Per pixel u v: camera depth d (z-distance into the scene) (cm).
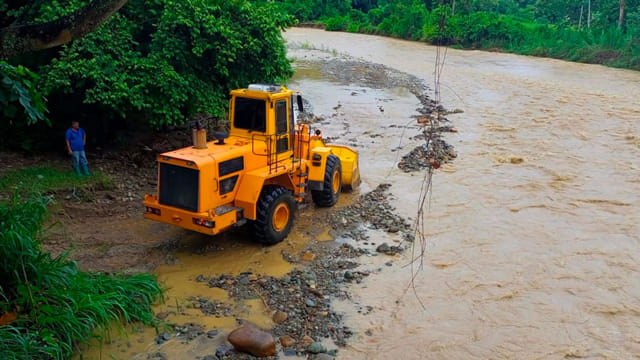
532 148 1714
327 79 2966
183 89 1288
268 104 988
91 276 779
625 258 1008
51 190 1098
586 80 3047
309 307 815
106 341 705
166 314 778
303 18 6588
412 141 1784
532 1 7506
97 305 675
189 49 1332
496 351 740
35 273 672
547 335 778
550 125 2000
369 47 4588
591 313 833
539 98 2505
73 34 631
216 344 717
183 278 879
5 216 698
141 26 1357
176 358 685
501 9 6762
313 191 1177
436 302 850
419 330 778
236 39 1369
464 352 735
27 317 639
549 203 1271
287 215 1016
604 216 1198
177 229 1053
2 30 623
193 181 895
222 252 970
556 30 4469
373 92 2642
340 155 1300
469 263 977
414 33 5175
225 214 902
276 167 1010
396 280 908
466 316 816
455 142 1788
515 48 4453
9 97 613
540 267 971
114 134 1454
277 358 697
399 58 3947
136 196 1183
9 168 1201
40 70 1175
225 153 930
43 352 603
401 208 1224
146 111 1286
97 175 1211
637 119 2070
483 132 1914
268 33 1429
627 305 855
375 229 1109
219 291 845
